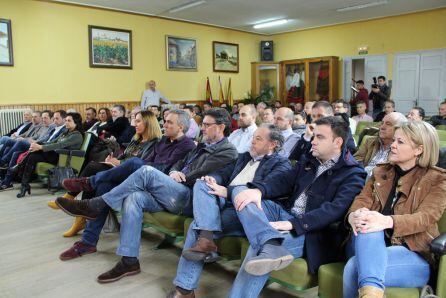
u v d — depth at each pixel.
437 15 8.45
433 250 1.52
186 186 2.67
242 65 10.84
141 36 8.59
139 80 8.63
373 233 1.60
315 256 1.87
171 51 9.16
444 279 1.58
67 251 2.81
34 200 4.48
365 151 3.22
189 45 9.52
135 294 2.29
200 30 9.73
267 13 8.80
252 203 1.97
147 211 2.61
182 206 2.58
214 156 2.77
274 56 11.25
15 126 6.94
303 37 10.67
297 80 10.53
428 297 1.54
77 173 4.61
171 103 9.14
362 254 1.56
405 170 1.79
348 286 1.60
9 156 5.33
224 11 8.56
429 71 8.66
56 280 2.47
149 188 2.53
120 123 5.89
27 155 4.73
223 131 2.95
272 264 1.73
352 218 1.72
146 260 2.78
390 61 9.23
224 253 2.21
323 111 3.71
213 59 10.09
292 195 2.22
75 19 7.60
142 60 8.66
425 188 1.70
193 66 9.65
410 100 9.00
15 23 6.92
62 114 5.55
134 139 3.71
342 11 8.68
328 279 1.73
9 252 2.93
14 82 6.97
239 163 2.65
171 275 2.54
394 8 8.46
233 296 1.88
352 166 2.02
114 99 8.26
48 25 7.29
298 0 7.72
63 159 4.65
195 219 2.11
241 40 10.76
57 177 4.54
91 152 4.66
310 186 2.11
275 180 2.22
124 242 2.48
